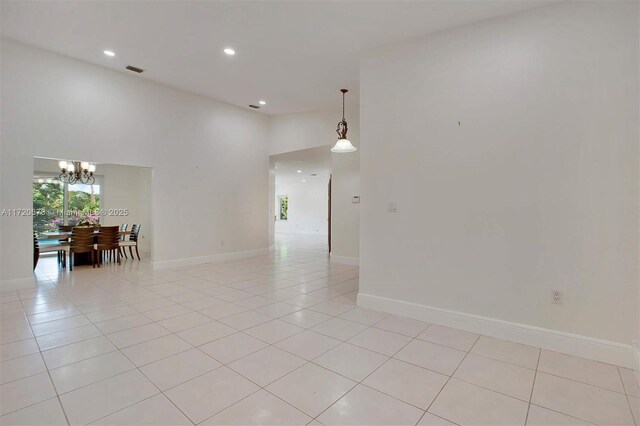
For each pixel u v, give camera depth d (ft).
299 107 21.52
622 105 7.86
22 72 13.96
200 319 10.70
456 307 10.15
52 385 6.67
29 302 12.39
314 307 12.14
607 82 8.02
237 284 15.75
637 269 7.72
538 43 8.86
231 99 20.24
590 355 8.11
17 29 12.25
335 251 22.34
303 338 9.21
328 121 21.80
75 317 10.78
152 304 12.30
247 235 24.13
